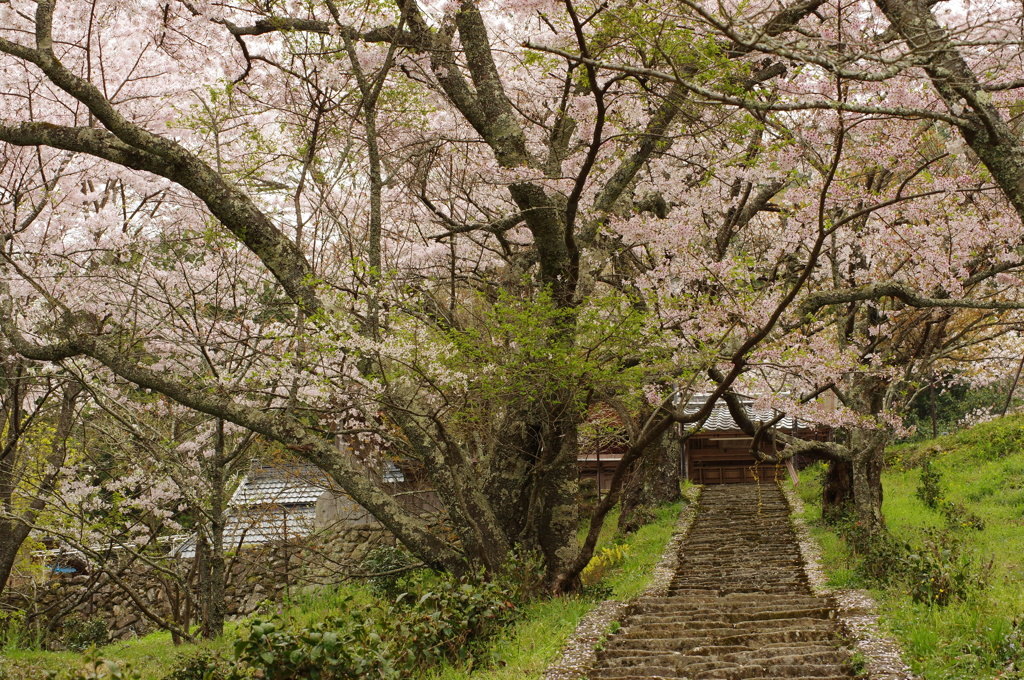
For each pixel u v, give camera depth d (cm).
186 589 1161
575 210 1010
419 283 1468
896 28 708
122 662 927
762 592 1160
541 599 1118
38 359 1033
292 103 1233
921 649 729
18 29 1080
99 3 1088
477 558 1098
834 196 1071
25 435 1362
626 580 1306
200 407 1036
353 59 1048
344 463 1086
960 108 694
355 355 990
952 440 2083
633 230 1160
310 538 1523
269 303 1270
